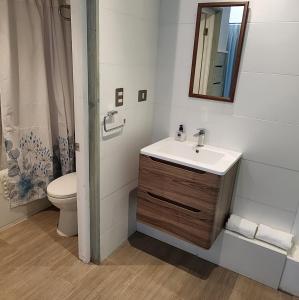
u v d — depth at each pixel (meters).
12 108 2.09
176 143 2.10
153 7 1.93
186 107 2.10
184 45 1.99
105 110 1.72
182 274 1.97
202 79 1.96
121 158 2.00
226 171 1.64
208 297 1.79
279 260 1.82
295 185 1.83
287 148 1.79
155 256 2.14
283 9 1.60
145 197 1.94
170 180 1.78
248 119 1.88
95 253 2.01
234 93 1.87
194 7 1.87
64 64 2.38
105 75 1.66
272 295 1.84
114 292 1.79
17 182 2.27
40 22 2.11
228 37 1.78
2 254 2.05
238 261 1.99
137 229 2.45
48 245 2.18
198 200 1.71
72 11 1.48
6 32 1.93
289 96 1.71
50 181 2.49
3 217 2.31
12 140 2.15
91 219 1.93
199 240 1.79
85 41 1.53
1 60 1.96
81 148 1.72
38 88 2.22
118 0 1.61
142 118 2.14
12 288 1.77
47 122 2.32
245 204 2.05
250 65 1.78
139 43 1.89
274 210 1.94
